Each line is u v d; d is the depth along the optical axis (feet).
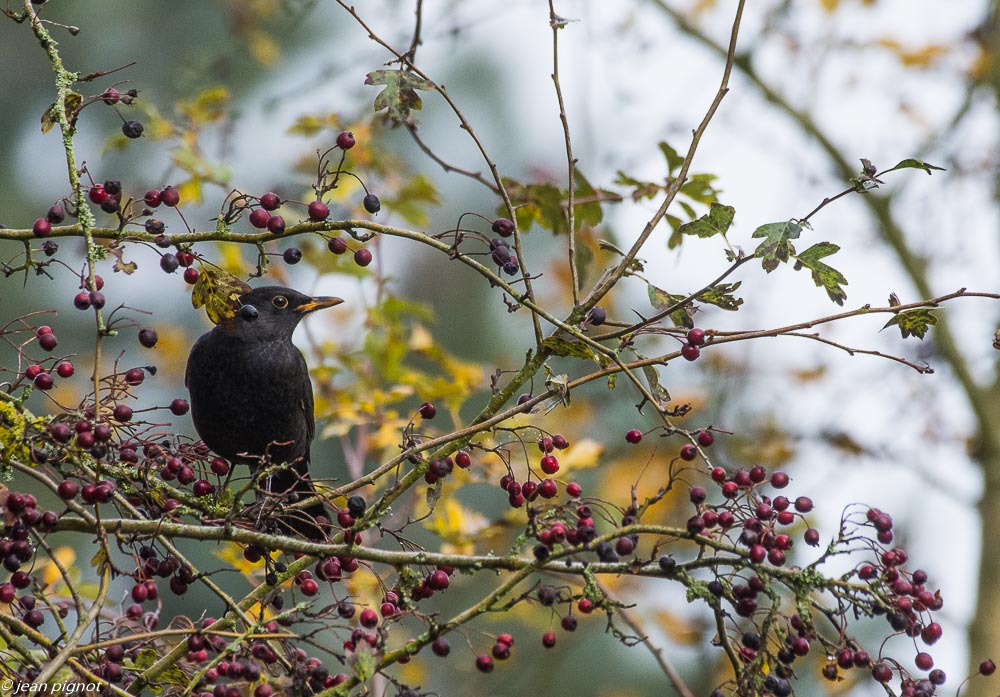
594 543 20.27
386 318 37.04
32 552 20.99
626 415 47.80
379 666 19.88
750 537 19.71
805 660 38.47
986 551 48.01
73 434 20.26
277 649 22.95
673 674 31.35
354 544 21.61
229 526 21.83
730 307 21.29
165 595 53.42
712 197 31.32
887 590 19.76
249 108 52.11
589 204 32.14
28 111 63.72
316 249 37.32
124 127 21.48
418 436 22.38
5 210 61.67
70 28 21.68
